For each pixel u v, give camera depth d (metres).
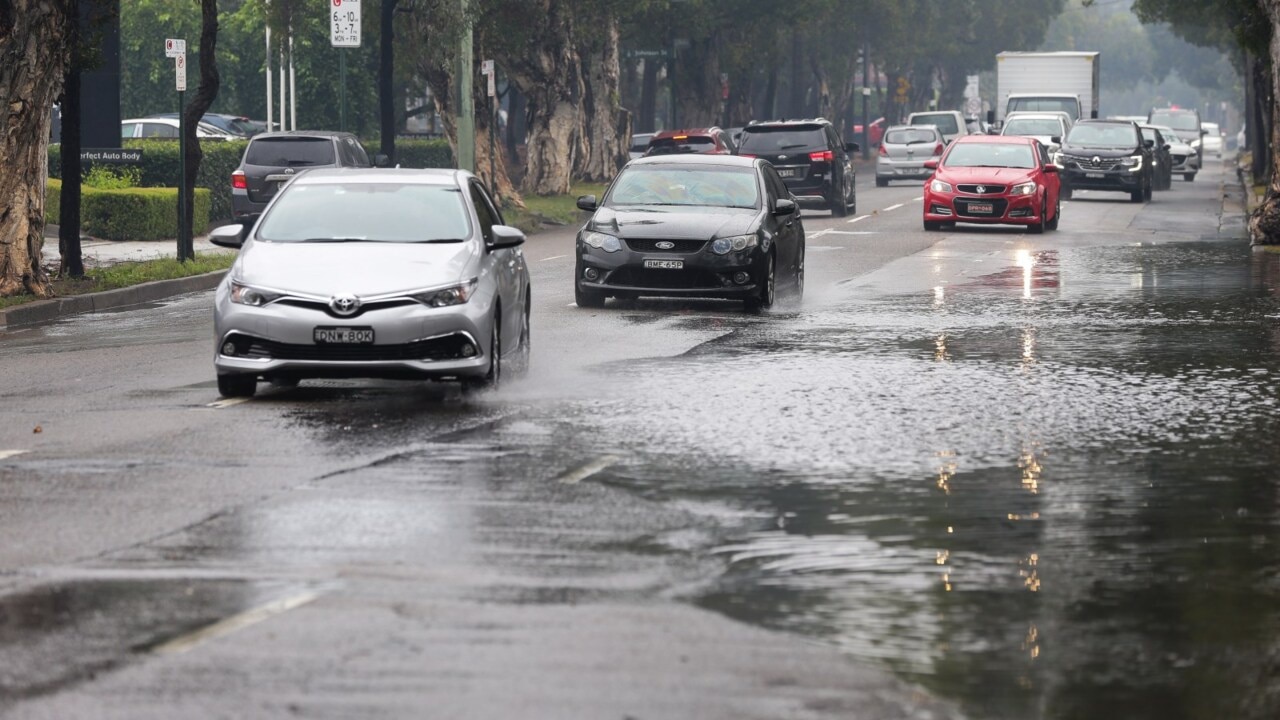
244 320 20.33
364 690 9.49
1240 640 10.59
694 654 10.19
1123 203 73.06
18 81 33.28
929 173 94.12
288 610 11.16
